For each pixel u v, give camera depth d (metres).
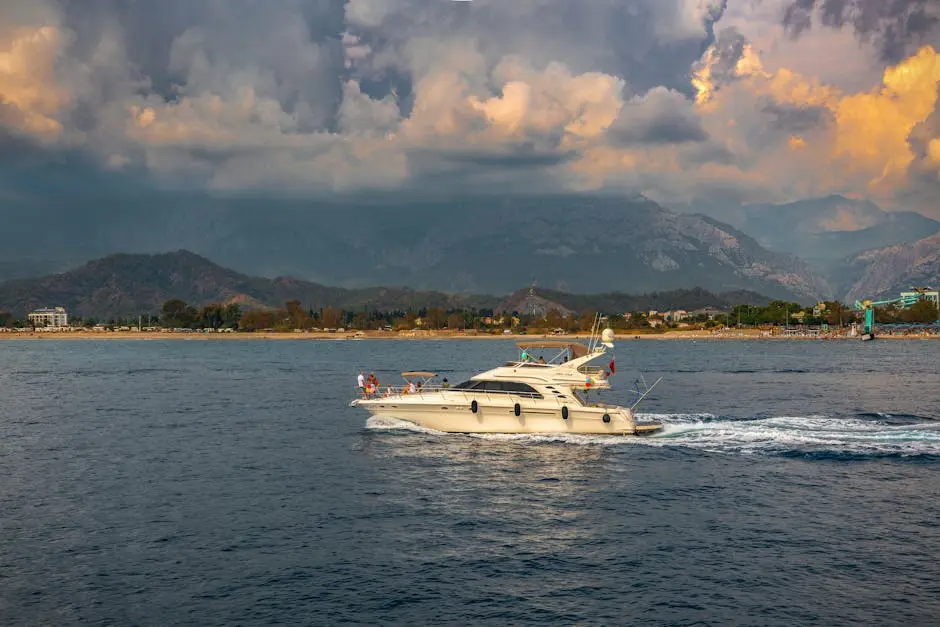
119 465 42.00
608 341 49.69
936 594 23.88
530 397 48.31
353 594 23.95
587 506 33.38
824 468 40.53
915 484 37.06
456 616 22.50
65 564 26.30
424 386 53.47
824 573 25.56
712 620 22.23
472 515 32.03
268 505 33.47
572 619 22.33
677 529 30.19
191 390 89.56
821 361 163.38
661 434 48.88
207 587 24.42
